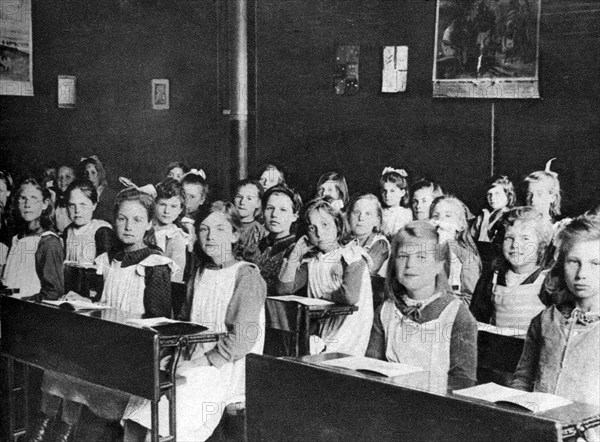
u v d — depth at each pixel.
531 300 4.52
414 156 5.08
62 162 6.86
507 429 3.49
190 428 5.67
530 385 4.50
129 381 5.19
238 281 6.04
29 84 6.79
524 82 4.59
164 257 6.47
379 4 5.20
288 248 5.80
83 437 6.00
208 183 6.25
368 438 4.02
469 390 3.85
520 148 4.61
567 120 4.43
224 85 6.10
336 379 4.17
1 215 6.86
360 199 5.35
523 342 4.55
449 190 4.91
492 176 4.72
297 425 4.36
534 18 4.53
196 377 5.84
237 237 6.09
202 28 6.23
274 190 5.87
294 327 5.53
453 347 4.86
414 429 3.84
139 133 6.60
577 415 3.52
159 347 5.04
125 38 6.61
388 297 5.18
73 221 6.85
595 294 4.29
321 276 5.60
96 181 6.77
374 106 5.27
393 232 5.18
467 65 4.82
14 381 6.64
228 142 6.09
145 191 6.57
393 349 5.13
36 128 6.84
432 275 4.97
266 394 4.52
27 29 6.73
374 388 4.00
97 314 5.76
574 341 4.34
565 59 4.43
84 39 6.74
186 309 6.29
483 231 4.75
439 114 4.95
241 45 5.99
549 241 4.47
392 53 5.16
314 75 5.60
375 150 5.28
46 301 6.87
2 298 6.30
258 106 5.95
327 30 5.50
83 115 6.79
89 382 5.70
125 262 6.64
